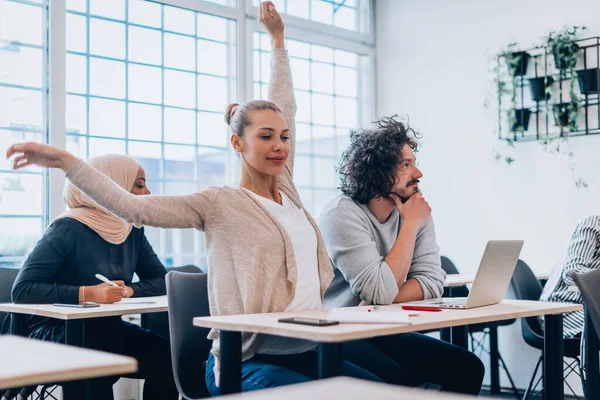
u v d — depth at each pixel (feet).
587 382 7.46
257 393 2.10
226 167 14.94
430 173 16.98
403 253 7.52
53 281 9.20
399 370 7.46
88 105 12.89
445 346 7.54
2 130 11.92
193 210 6.59
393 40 17.76
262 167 6.81
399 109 17.61
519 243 6.98
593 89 14.05
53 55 12.39
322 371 4.88
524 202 15.25
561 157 14.66
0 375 2.92
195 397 7.40
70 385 6.15
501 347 15.38
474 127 16.15
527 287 12.32
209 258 6.64
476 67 16.12
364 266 7.42
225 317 5.74
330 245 7.68
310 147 16.61
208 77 14.73
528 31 15.25
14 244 12.01
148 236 13.64
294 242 6.75
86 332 8.82
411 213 7.76
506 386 15.26
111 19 13.24
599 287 6.11
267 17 8.29
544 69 14.90
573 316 10.66
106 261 9.46
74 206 9.66
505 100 15.56
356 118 17.71
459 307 6.68
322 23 16.84
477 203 16.07
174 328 7.40
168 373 8.95
